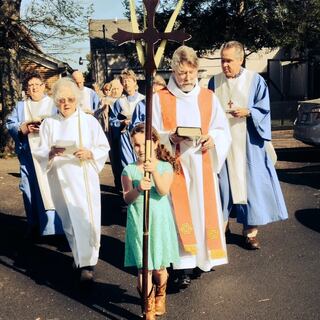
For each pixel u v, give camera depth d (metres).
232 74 5.35
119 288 4.60
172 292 4.48
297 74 27.69
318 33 19.75
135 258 3.88
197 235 4.43
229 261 5.19
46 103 5.73
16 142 5.68
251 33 20.16
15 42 14.22
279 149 12.98
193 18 20.98
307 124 10.77
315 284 4.55
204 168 4.45
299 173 9.70
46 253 5.57
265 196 5.44
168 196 4.34
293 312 4.03
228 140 4.54
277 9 19.30
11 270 5.10
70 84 4.73
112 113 7.71
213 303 4.24
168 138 4.36
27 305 4.30
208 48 21.27
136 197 3.77
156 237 3.84
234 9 20.25
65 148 4.54
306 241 5.73
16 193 8.68
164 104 4.46
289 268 4.96
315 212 6.91
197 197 4.42
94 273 4.96
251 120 5.35
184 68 4.34
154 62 3.52
